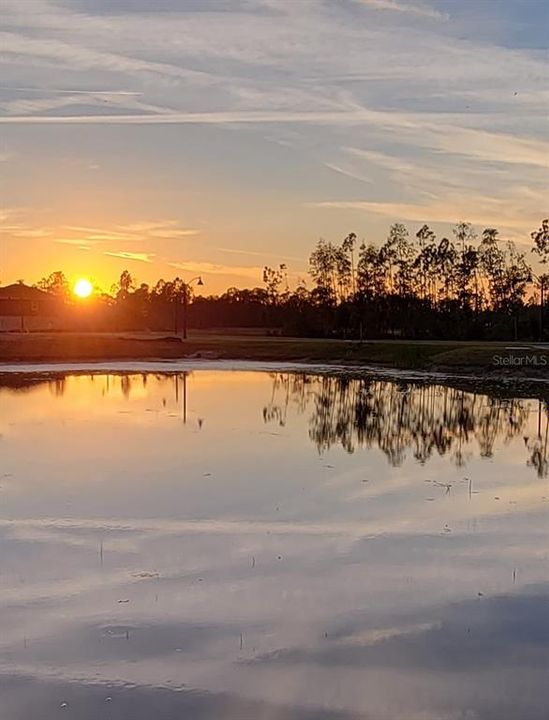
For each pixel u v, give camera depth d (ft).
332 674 35.29
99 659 36.37
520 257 362.12
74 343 266.98
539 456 86.22
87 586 44.57
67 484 68.44
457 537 54.24
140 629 39.32
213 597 43.27
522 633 39.29
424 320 365.61
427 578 46.42
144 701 33.04
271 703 33.01
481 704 33.06
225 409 125.49
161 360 255.29
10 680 34.50
